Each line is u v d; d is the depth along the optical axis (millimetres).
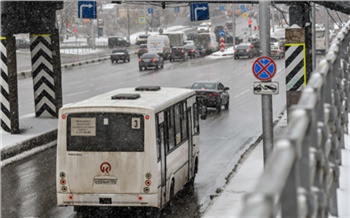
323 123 8828
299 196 5617
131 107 23297
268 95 29266
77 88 71562
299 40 40219
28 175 32125
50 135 41375
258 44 125875
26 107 57188
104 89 70062
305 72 40250
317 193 7160
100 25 166625
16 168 33812
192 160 29703
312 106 6520
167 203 25828
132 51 137625
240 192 26797
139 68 97125
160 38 121375
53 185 30000
